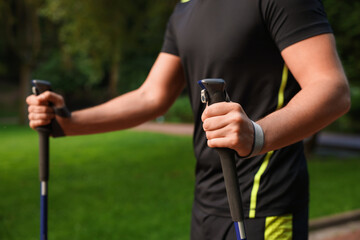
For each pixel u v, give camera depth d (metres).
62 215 5.24
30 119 1.36
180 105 24.53
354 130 18.58
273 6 1.11
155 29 13.54
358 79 8.44
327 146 14.06
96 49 14.12
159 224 4.81
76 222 4.92
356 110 18.83
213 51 1.24
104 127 1.42
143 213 5.29
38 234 4.52
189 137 15.36
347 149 13.46
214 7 1.25
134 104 1.45
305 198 1.26
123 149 11.95
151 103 1.46
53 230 4.64
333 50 1.05
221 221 1.27
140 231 4.57
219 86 0.87
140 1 12.88
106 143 13.41
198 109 1.34
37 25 22.00
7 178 7.82
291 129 0.92
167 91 1.48
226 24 1.21
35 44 22.05
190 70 1.36
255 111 1.20
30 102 1.35
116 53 14.61
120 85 30.58
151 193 6.41
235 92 1.22
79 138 14.87
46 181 1.33
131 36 13.54
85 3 12.37
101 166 9.09
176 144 13.13
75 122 1.37
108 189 6.73
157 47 14.71
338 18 7.70
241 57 1.19
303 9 1.07
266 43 1.16
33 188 6.88
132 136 15.58
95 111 1.41
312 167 9.09
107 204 5.75
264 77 1.18
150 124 22.75
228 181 0.90
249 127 0.87
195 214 1.38
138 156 10.61
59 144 13.16
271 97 1.19
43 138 1.35
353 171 8.52
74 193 6.46
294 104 0.96
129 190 6.64
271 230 1.19
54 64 30.44
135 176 7.87
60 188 6.84
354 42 7.78
